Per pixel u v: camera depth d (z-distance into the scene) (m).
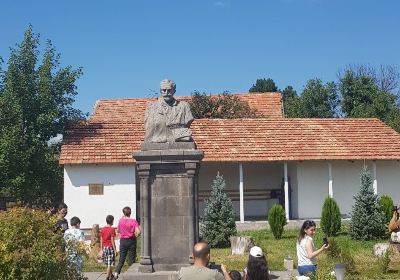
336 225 23.61
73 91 28.70
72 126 28.73
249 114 37.12
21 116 26.28
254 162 27.69
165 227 13.00
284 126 30.45
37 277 9.60
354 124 31.31
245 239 19.84
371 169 29.53
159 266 12.89
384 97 44.66
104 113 35.94
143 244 12.91
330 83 48.06
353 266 15.39
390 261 16.81
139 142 27.86
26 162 25.92
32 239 9.86
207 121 30.25
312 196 28.89
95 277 15.80
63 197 28.83
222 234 22.16
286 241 22.42
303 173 28.92
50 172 27.55
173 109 13.47
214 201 22.58
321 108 47.41
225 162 27.53
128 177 26.66
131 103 37.22
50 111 27.22
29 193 27.47
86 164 26.28
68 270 10.62
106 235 15.04
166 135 13.34
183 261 12.89
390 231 21.00
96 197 26.44
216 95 38.72
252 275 7.68
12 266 9.38
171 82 13.57
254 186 31.97
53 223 10.62
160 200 13.07
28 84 27.27
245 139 28.89
